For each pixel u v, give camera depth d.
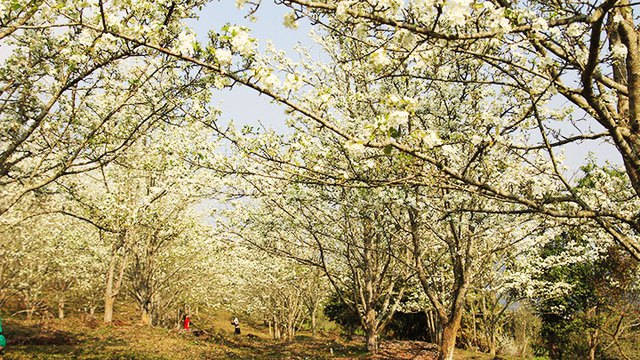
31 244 19.91
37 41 7.42
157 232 18.17
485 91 7.75
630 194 7.07
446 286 13.75
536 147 4.70
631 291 13.45
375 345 14.84
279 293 24.83
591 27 3.22
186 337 18.72
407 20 3.44
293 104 3.34
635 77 3.85
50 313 25.36
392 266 15.12
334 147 7.38
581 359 19.09
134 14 5.41
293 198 8.92
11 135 8.34
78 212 16.00
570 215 3.79
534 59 3.94
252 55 3.59
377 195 7.33
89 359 12.30
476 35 3.24
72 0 4.92
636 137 3.83
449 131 7.41
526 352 23.44
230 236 11.26
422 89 8.05
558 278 15.93
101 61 6.39
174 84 7.86
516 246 9.46
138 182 17.66
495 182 7.26
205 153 7.10
